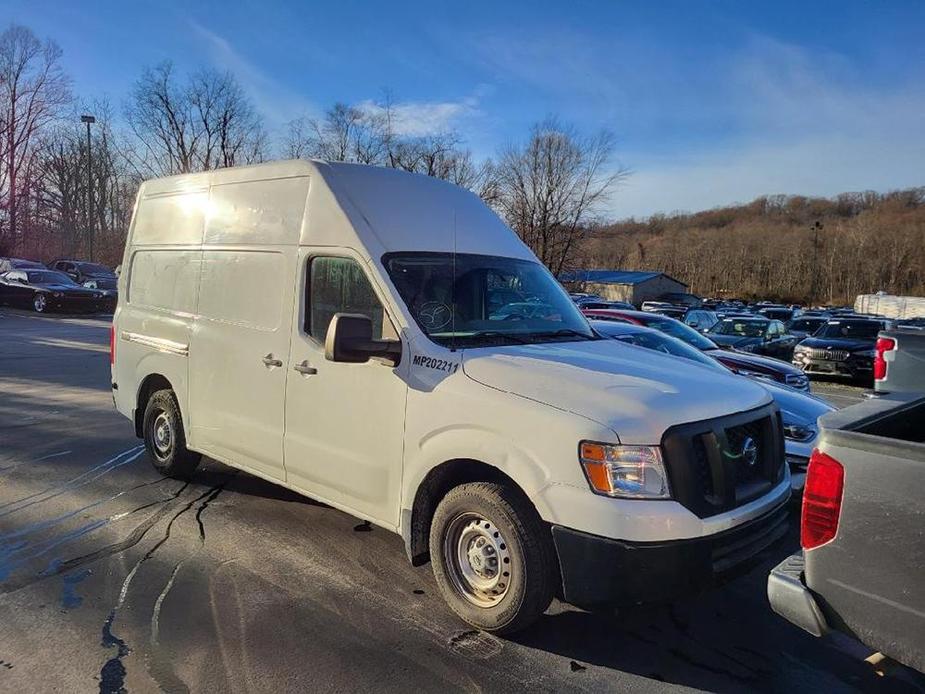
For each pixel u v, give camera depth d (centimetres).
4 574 399
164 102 4544
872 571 232
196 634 337
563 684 308
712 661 334
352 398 400
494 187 4353
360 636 340
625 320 989
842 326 1816
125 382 625
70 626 342
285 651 324
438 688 300
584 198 4428
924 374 453
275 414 452
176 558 426
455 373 356
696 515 302
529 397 328
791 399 614
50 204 4884
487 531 340
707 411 326
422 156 4175
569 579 306
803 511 253
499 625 335
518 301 437
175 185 579
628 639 351
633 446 299
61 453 659
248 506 523
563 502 305
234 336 487
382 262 396
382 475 385
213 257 519
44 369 1209
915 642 222
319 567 419
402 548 452
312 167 441
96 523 482
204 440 523
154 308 586
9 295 2673
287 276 447
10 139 4038
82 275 3312
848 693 311
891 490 228
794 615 252
